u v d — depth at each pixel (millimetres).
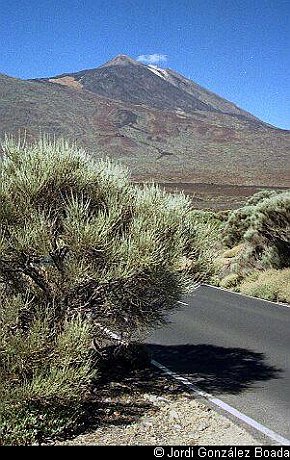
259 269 20672
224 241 29297
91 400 7223
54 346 6258
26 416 5867
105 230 6805
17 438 5758
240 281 20562
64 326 6680
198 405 7145
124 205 7613
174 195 8211
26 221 6910
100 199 7586
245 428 6344
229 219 29641
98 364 8211
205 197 97312
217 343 10836
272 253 19922
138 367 8828
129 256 6801
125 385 7906
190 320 13383
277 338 11273
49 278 7031
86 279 6832
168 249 7484
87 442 5934
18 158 7551
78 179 7441
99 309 7348
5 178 7203
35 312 6805
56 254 7008
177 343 10867
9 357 6086
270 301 16984
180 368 8930
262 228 19703
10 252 6711
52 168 7250
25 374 6191
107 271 6949
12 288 7078
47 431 5961
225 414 6816
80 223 6723
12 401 5828
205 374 8578
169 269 7383
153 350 10211
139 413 6848
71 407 6195
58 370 6156
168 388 7852
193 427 6414
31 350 6051
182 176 162375
